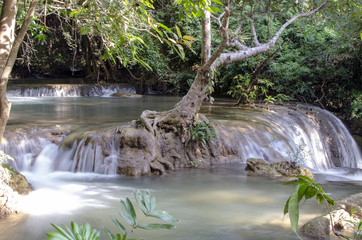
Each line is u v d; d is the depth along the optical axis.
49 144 9.35
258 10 13.56
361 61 17.95
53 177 8.41
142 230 5.48
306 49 19.11
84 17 4.72
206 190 7.57
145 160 8.84
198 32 19.05
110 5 3.72
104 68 24.56
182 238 5.17
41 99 18.70
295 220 2.06
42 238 5.21
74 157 9.02
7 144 8.67
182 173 8.92
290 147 11.20
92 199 6.93
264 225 5.60
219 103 17.22
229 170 9.22
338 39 18.16
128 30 4.04
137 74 24.08
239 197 7.09
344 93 18.48
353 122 17.88
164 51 20.14
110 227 5.60
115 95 21.27
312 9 14.06
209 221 5.82
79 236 1.85
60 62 28.23
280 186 7.88
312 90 19.06
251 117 12.76
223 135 10.30
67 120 11.42
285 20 20.20
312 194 2.46
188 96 9.98
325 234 4.61
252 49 11.45
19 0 6.45
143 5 3.53
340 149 15.12
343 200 5.46
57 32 24.98
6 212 6.01
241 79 16.42
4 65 4.04
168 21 18.84
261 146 10.57
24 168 8.75
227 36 8.86
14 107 14.84
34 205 6.51
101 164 8.79
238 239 5.07
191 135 9.84
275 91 19.27
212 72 9.92
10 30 4.00
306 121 14.63
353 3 13.20
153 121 9.62
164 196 7.14
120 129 9.21
